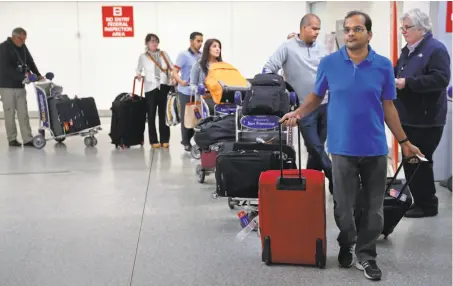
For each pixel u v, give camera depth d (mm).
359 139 2998
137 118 7828
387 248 3607
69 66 12172
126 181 5699
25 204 4840
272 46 12414
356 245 3236
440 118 4125
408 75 4070
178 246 3705
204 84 6016
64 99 8000
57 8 11969
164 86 7723
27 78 7855
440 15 5102
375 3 6895
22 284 3111
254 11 12281
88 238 3896
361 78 2953
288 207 3164
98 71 12250
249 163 3809
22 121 8086
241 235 3791
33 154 7445
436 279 3098
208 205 4727
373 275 3070
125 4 12062
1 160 7004
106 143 8367
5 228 4152
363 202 3164
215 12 12234
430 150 4191
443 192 5039
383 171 3066
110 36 12141
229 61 12406
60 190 5344
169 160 6855
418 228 4020
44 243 3799
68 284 3104
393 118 3068
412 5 5480
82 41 12125
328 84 3068
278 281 3086
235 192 3861
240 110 4836
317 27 4523
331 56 3061
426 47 4004
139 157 7098
